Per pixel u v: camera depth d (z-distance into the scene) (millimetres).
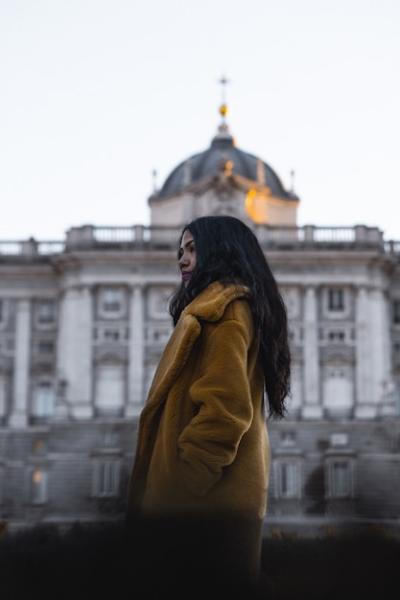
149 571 2820
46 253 78688
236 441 3836
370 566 2900
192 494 3871
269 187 83938
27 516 70812
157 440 4039
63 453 70500
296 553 3359
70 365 72938
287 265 74188
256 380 4395
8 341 76875
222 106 88812
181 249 4805
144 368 72875
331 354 72812
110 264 74312
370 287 74125
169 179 87000
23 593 2715
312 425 70312
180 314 4660
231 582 2953
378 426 69750
